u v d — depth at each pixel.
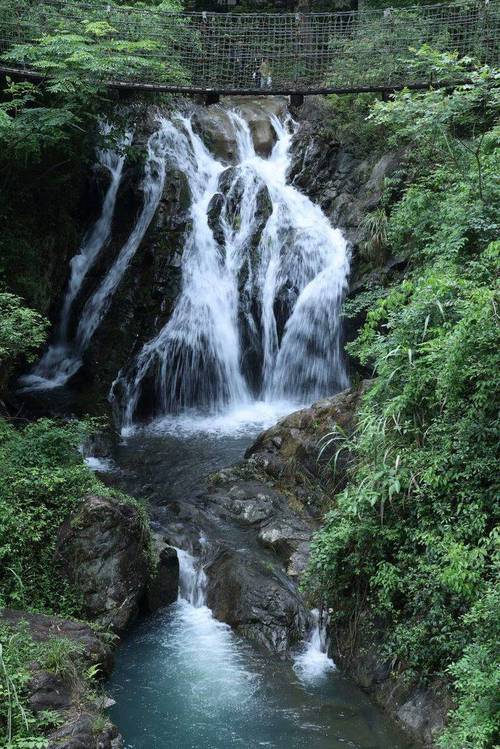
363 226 15.13
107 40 14.90
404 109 10.33
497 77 10.42
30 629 7.34
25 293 13.66
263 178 16.92
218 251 16.23
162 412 15.50
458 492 7.30
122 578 8.56
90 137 15.02
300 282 15.68
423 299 8.67
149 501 11.04
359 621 7.86
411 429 8.15
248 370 16.16
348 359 14.87
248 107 19.69
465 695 6.20
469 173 10.48
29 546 8.58
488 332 7.43
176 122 18.39
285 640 8.20
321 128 18.22
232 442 13.67
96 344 15.34
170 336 15.52
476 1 15.16
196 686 7.61
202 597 9.17
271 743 6.77
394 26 16.03
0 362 11.39
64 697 6.46
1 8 13.85
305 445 11.02
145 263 15.97
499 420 7.37
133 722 7.07
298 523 9.98
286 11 22.61
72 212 16.80
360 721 7.04
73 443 9.94
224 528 10.16
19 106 13.91
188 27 17.38
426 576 7.24
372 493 7.73
